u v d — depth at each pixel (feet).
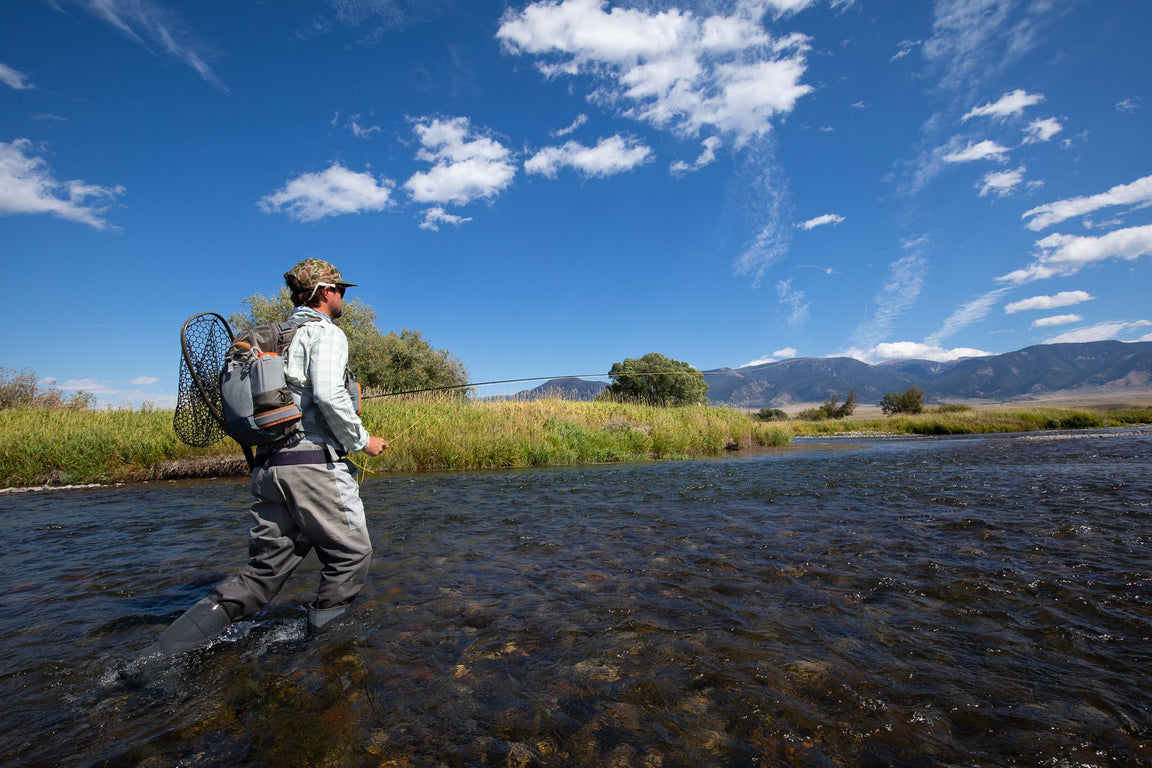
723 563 11.87
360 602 9.63
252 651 7.65
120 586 10.98
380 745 5.41
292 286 8.88
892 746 5.29
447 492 24.11
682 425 56.13
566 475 31.12
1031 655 7.25
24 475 31.27
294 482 7.97
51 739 5.55
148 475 32.42
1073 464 31.12
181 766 5.10
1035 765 4.97
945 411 154.92
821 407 194.59
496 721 5.82
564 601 9.61
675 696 6.29
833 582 10.44
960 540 13.47
